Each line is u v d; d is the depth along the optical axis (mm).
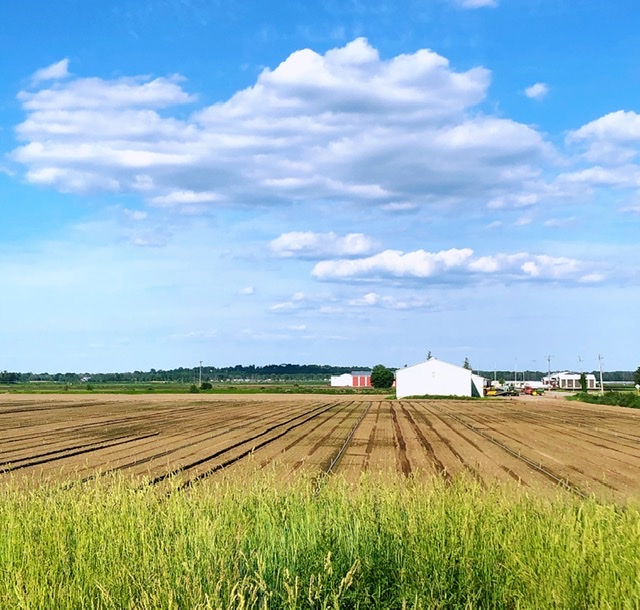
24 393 117000
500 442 33938
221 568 6281
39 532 7762
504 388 143875
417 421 49438
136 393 117938
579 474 22094
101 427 42156
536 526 7730
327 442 32656
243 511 9078
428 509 8422
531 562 6758
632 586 6086
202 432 38281
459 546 7242
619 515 8641
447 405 78312
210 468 22141
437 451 29219
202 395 107938
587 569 6434
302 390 136500
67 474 20391
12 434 37000
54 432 38250
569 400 104688
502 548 7176
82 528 7723
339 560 7105
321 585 6324
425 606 6375
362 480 10914
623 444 33531
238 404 75938
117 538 7262
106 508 8688
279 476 19719
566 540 7176
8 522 7887
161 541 7078
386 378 160750
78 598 5816
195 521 7953
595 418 56312
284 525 8117
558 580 6293
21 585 5879
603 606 5863
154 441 32781
